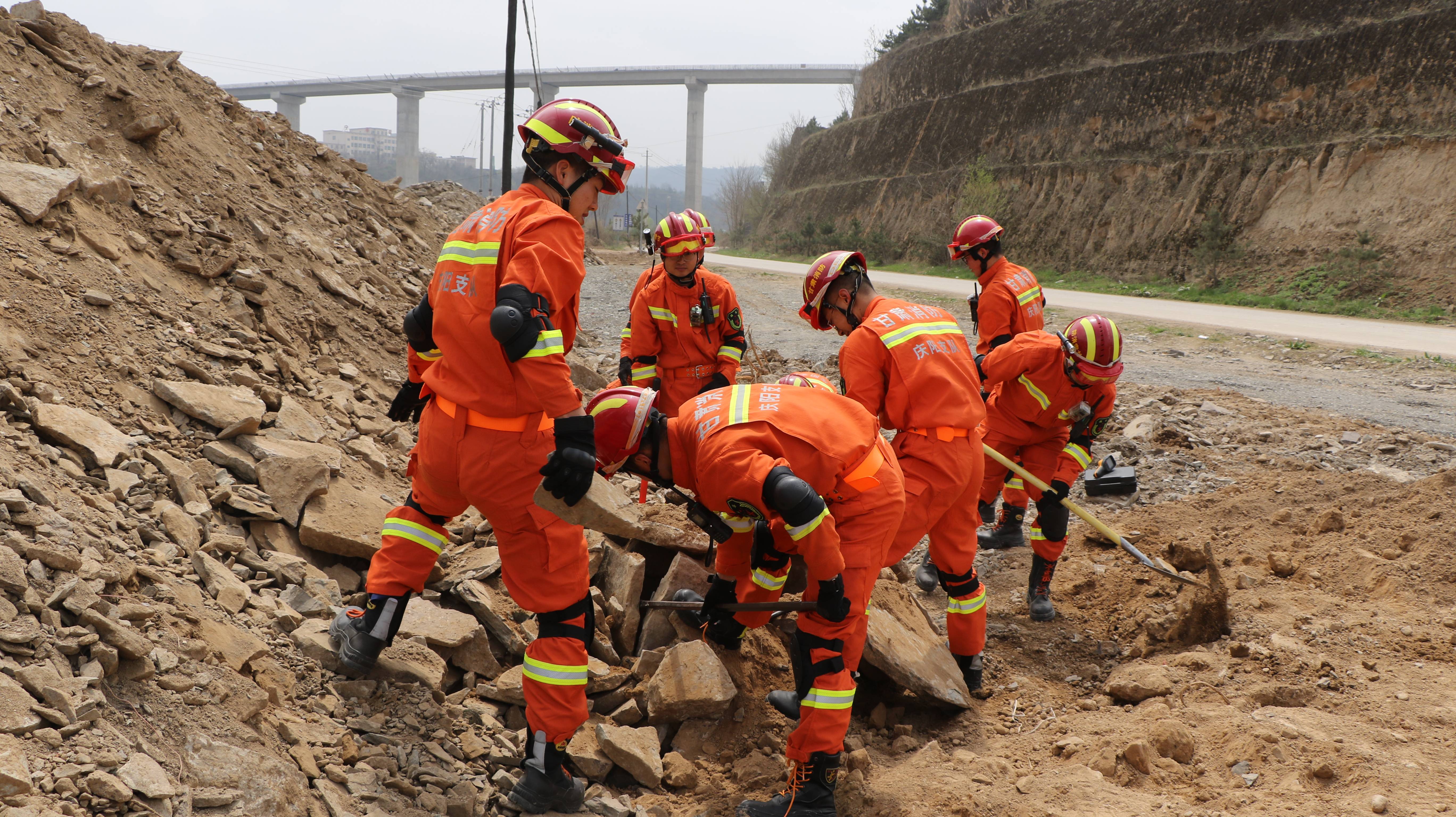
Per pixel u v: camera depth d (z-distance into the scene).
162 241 5.41
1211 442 7.57
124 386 4.09
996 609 4.92
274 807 2.35
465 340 2.71
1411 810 2.84
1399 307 21.00
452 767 2.98
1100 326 4.46
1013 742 3.59
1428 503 5.30
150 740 2.36
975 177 37.12
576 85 101.50
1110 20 36.03
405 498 4.80
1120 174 31.58
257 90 111.81
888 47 64.12
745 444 2.82
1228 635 4.20
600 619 3.83
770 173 68.88
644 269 26.14
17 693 2.19
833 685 3.00
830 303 3.98
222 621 3.04
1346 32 26.64
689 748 3.48
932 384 3.62
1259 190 26.62
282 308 5.98
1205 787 3.09
